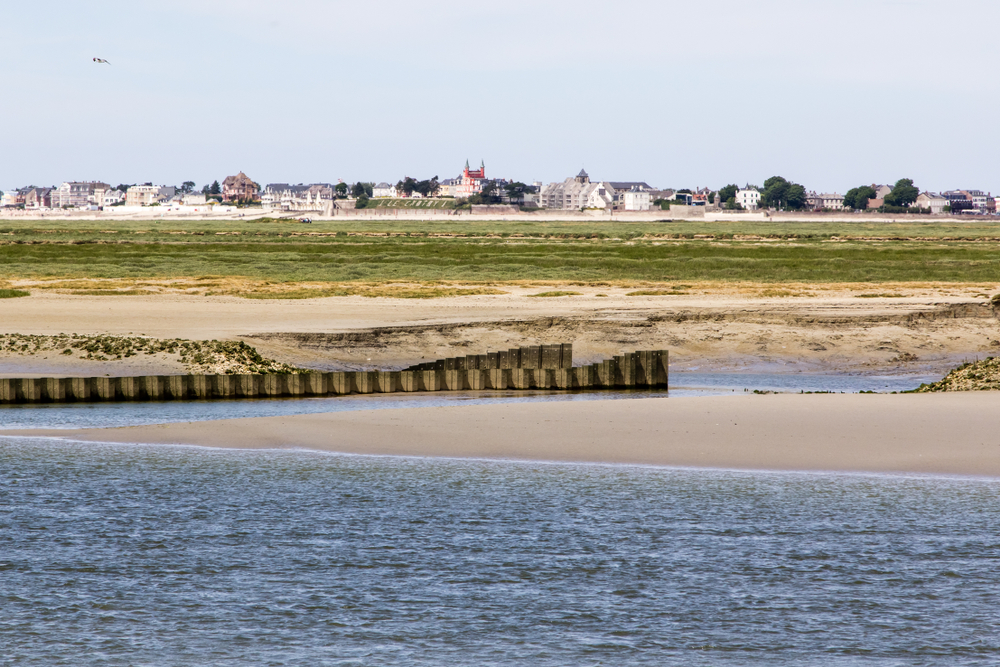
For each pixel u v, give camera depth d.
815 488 59.50
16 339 116.12
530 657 37.91
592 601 42.88
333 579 45.41
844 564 46.81
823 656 37.84
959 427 74.31
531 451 69.12
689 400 87.12
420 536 51.00
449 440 72.31
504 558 47.94
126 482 61.25
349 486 60.31
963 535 50.56
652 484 60.69
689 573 45.94
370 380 104.38
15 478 62.06
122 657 37.94
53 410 91.38
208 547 49.47
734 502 56.59
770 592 43.72
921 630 39.91
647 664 37.34
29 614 41.81
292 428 76.75
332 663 37.44
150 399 97.94
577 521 53.25
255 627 40.62
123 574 46.03
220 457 68.06
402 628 40.47
